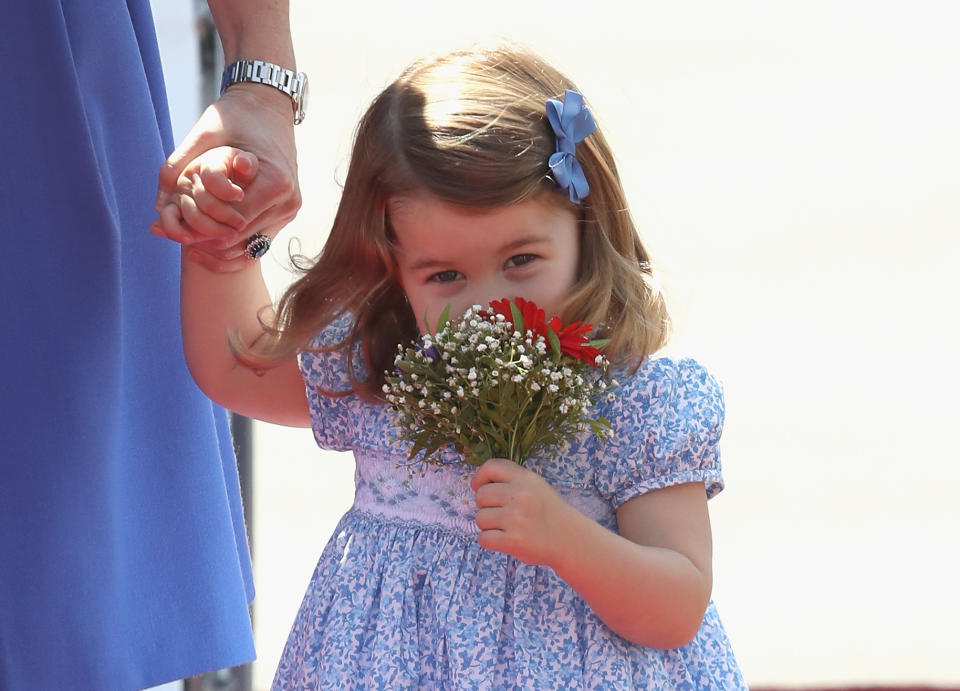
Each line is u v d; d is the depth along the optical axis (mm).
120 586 6148
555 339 5812
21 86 5668
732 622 14953
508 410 5824
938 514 16859
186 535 6582
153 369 6590
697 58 22719
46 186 5750
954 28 23578
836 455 18078
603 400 6484
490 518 5816
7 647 5551
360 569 6586
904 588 15672
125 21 6391
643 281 6746
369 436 6801
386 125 6398
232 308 6918
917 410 18672
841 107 22625
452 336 5824
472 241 6090
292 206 6543
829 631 14797
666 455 6402
